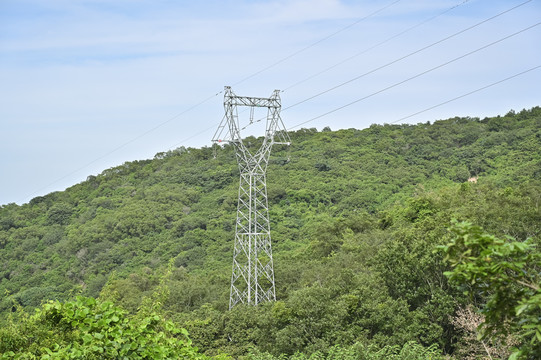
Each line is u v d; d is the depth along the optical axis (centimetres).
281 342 3031
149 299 1747
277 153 11019
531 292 757
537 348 762
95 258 7531
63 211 9388
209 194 9394
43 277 7312
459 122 11119
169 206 8875
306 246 6259
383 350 2523
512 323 784
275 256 6044
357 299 3209
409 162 9669
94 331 1197
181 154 11512
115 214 8550
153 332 1258
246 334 3584
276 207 8412
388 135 11156
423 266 3072
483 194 5059
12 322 1413
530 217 3444
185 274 5956
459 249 780
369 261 3553
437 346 2698
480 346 2445
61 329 1316
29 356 1212
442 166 9138
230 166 10300
